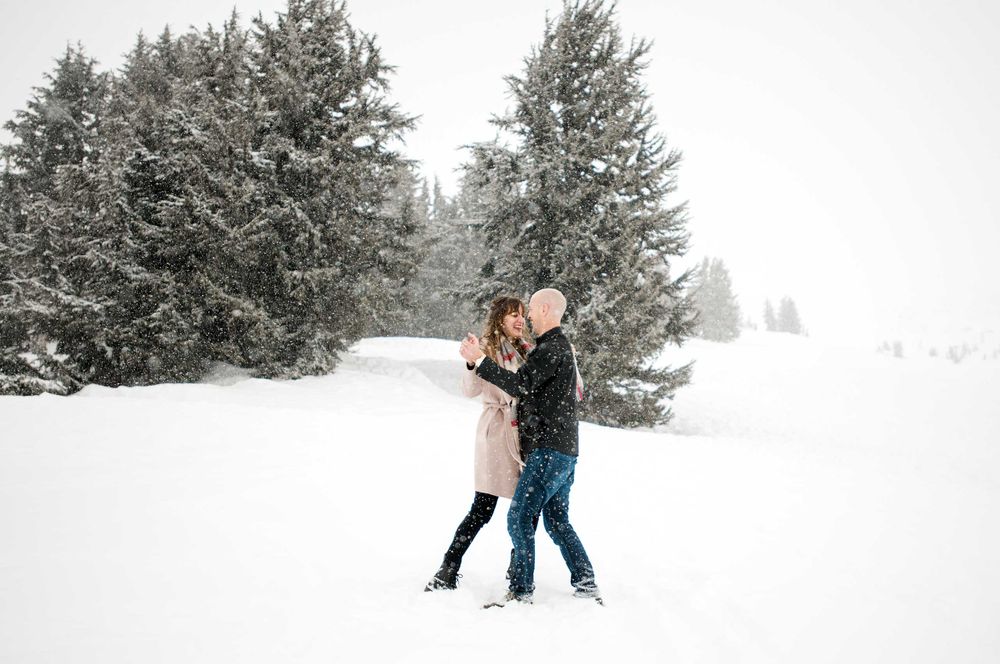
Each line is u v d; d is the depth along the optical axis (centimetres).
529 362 291
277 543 334
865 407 2242
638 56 1631
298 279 1423
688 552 360
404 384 1436
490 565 333
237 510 385
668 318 1584
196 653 207
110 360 1384
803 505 504
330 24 1588
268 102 1516
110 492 403
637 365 1602
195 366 1479
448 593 279
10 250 1623
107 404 759
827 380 2709
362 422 758
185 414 723
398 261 1595
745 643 233
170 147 1480
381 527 380
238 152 1420
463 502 448
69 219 1459
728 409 2153
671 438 942
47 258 1566
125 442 569
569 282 1550
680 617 259
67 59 2091
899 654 227
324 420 750
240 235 1358
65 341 1384
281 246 1443
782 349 4047
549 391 295
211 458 526
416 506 430
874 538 404
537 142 1627
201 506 386
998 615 268
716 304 5100
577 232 1519
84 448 534
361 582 291
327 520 383
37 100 2033
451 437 697
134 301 1395
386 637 229
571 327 1477
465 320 3631
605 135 1527
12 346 1521
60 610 233
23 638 208
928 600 286
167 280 1375
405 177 1633
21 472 442
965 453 1706
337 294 1527
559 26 1661
